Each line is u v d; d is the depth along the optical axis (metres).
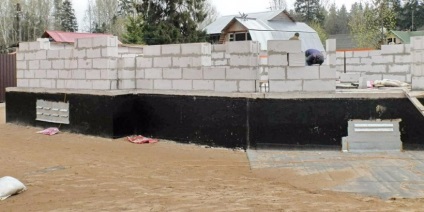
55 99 11.56
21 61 12.56
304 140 8.59
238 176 6.95
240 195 5.77
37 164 7.79
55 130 11.30
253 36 30.86
